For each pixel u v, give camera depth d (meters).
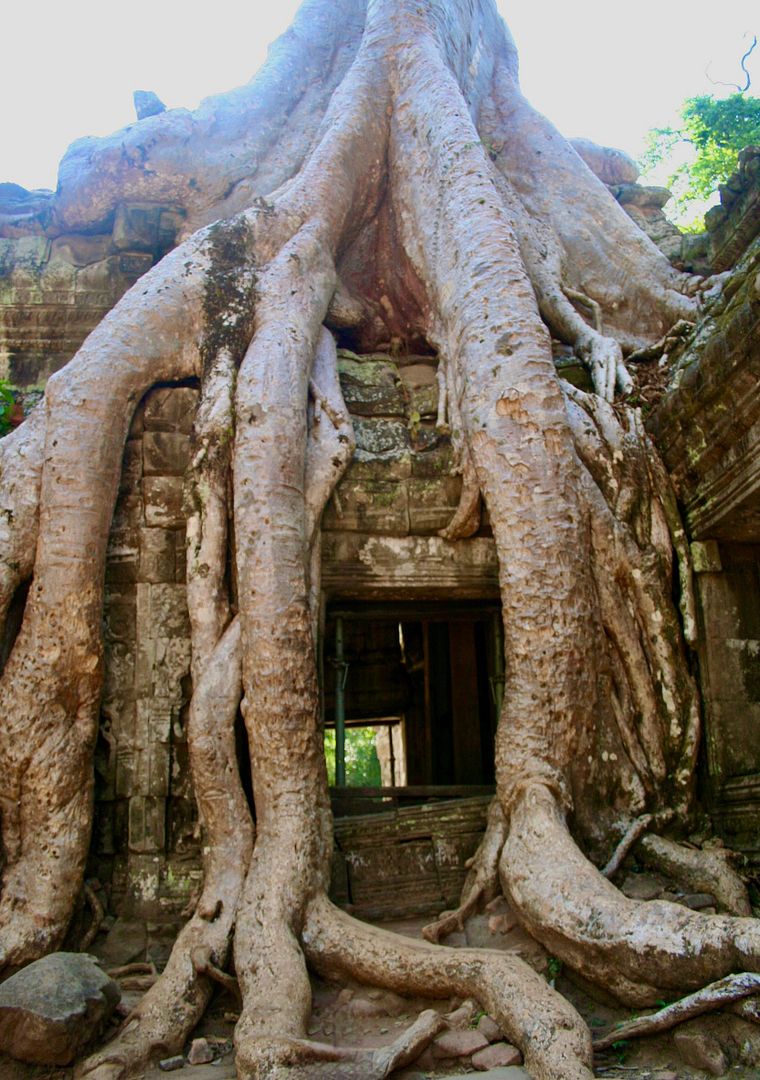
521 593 5.20
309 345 6.27
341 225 7.29
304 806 4.83
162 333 6.11
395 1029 3.92
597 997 3.92
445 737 9.31
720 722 5.62
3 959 4.51
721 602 5.86
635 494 5.89
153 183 8.21
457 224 6.55
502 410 5.54
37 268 8.05
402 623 10.51
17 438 5.68
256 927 4.34
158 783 5.39
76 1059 3.71
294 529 5.42
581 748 5.06
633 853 4.95
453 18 8.83
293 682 5.04
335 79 9.34
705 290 7.50
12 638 5.38
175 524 5.88
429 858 5.40
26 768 4.91
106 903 5.18
